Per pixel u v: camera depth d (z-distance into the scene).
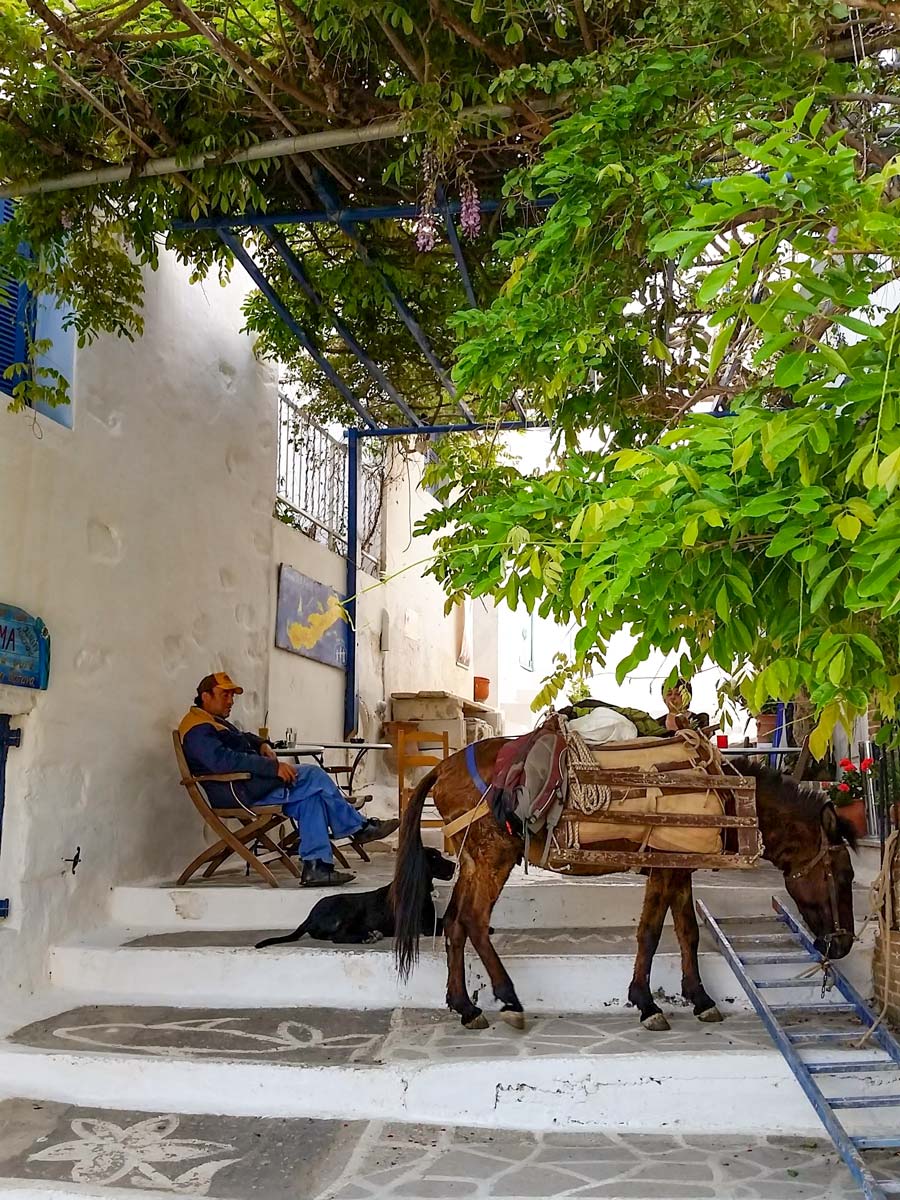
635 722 4.76
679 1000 4.84
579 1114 3.92
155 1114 3.99
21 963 5.00
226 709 6.68
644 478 2.13
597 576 2.16
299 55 4.45
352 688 10.21
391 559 12.02
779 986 4.55
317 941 5.33
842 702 2.17
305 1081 4.02
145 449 6.54
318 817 6.17
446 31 4.19
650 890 4.57
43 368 5.26
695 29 3.55
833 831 4.47
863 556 1.96
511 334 3.74
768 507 2.03
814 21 3.55
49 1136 3.78
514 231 4.99
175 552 6.88
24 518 5.24
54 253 5.34
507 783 4.38
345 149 5.08
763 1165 3.55
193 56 4.58
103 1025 4.65
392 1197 3.29
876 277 2.27
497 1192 3.32
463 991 4.57
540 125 4.22
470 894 4.59
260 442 8.37
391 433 8.84
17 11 4.40
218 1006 4.93
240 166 4.82
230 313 7.93
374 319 7.29
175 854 6.68
